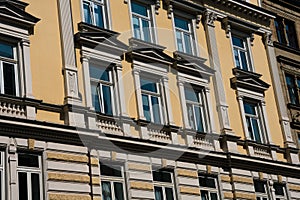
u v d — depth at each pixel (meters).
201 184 26.16
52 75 22.72
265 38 33.38
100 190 22.16
